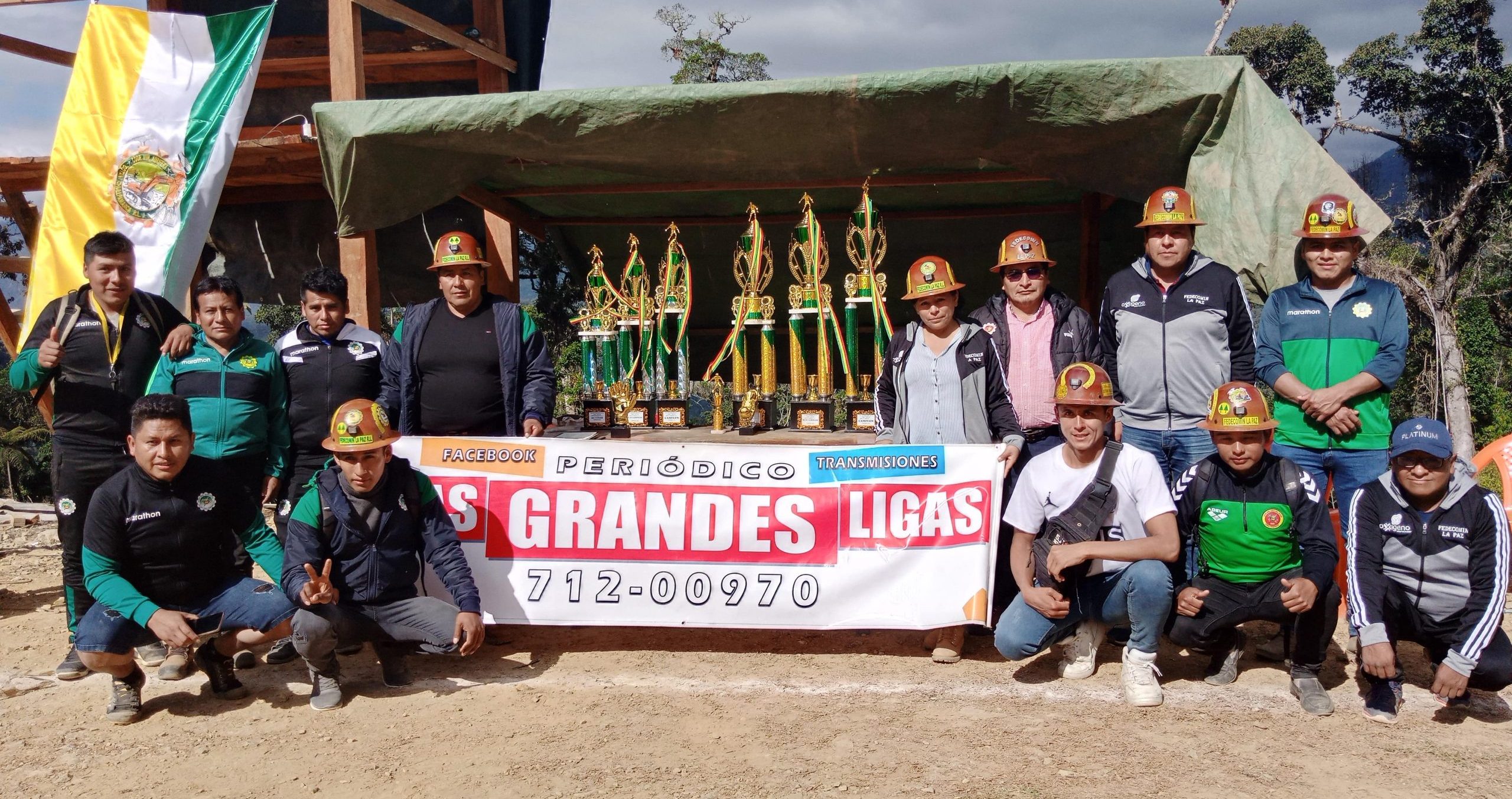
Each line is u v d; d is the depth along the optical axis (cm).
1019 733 377
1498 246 2519
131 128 652
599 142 596
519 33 1014
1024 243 466
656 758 357
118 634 390
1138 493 407
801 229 631
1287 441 464
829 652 484
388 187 620
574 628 521
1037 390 474
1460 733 375
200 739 386
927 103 551
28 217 844
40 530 847
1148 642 407
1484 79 2566
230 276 977
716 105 568
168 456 389
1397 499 391
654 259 960
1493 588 372
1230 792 324
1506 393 2511
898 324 982
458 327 495
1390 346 443
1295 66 2700
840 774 341
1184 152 543
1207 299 460
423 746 373
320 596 392
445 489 474
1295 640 406
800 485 470
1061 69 531
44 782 348
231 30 677
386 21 973
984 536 455
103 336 452
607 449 477
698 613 471
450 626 423
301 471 486
